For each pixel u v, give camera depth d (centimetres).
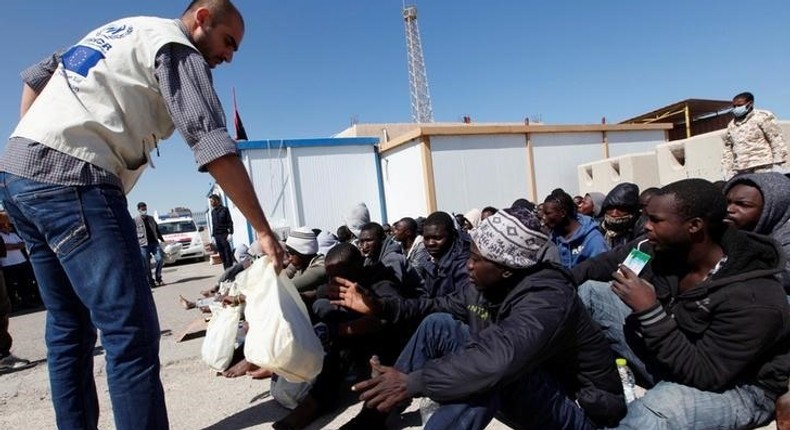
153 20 195
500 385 179
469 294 258
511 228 195
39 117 181
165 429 198
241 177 187
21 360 473
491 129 1205
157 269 1168
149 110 194
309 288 397
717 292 196
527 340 177
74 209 179
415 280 377
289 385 306
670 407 202
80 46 190
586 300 260
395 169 1244
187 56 188
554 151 1295
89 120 179
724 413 199
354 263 329
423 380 185
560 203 429
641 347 234
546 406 197
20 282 906
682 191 204
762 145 593
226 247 1123
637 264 216
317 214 1213
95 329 235
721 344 194
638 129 1422
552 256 322
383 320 300
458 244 372
